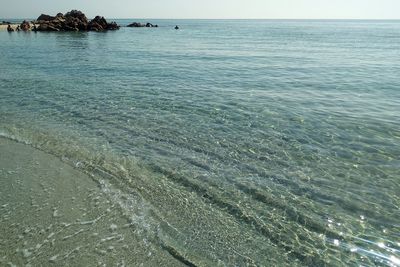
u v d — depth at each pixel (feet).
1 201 25.48
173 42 191.42
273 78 81.05
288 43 196.65
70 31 271.08
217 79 78.33
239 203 27.12
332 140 40.06
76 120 45.96
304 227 24.43
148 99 57.57
